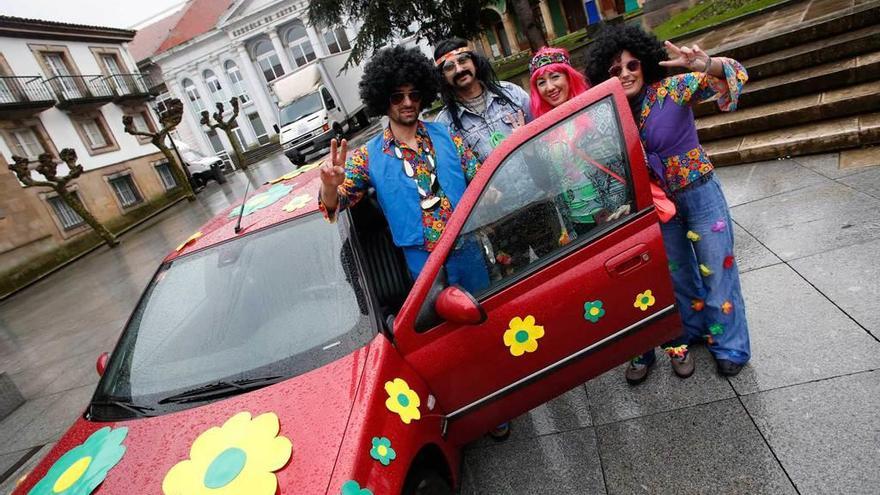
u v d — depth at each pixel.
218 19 35.75
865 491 1.86
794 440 2.13
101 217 19.81
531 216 2.07
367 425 1.75
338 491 1.56
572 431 2.58
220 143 37.25
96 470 1.89
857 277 2.88
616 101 2.04
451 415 2.17
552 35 26.44
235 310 2.43
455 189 2.37
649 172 2.34
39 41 20.72
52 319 9.62
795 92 5.04
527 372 2.14
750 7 9.69
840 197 3.69
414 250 2.40
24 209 16.52
